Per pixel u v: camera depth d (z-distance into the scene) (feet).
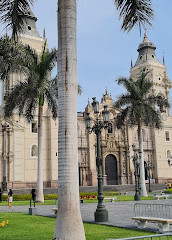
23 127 168.66
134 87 120.16
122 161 199.62
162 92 219.82
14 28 42.78
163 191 142.20
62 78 32.42
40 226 46.83
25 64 93.61
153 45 231.91
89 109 194.08
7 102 101.30
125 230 42.50
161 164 209.87
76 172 30.89
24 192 144.66
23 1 42.16
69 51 32.83
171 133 222.07
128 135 205.16
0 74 75.97
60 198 30.12
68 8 33.35
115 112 204.33
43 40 187.83
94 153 190.70
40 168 100.99
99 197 52.95
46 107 177.47
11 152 159.84
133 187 178.50
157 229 42.57
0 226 46.57
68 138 31.09
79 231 29.22
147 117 119.65
